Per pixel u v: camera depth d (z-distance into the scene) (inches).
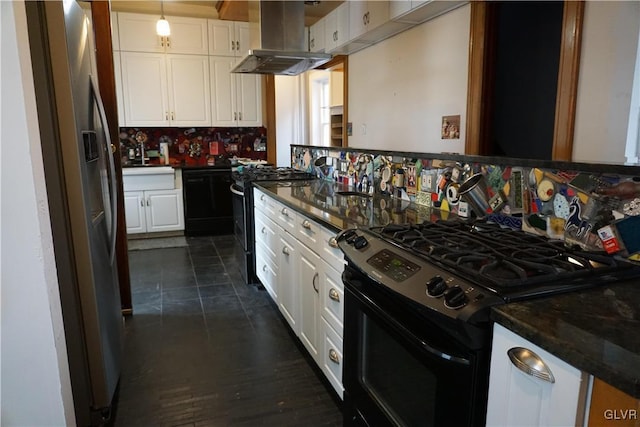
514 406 34.4
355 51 175.0
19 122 48.3
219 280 143.0
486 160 65.9
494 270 42.3
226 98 211.0
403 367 49.2
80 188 61.5
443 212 78.8
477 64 112.9
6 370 52.4
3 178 48.8
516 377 34.0
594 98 85.8
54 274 55.3
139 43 193.2
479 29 111.3
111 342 72.7
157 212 198.7
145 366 90.0
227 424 71.9
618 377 25.7
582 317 33.5
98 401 67.6
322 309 77.9
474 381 38.0
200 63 203.8
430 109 133.5
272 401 78.3
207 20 201.3
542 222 56.1
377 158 102.7
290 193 107.0
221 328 107.7
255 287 136.6
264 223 121.3
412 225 63.0
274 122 223.6
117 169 107.8
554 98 137.8
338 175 126.2
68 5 60.7
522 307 35.4
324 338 78.0
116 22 188.7
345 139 188.5
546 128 140.9
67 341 64.3
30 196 49.9
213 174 203.0
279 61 123.1
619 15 80.0
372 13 140.4
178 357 93.7
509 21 133.4
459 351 39.3
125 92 194.7
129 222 194.9
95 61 101.2
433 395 43.5
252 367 89.8
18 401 53.4
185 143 220.2
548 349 30.3
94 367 66.5
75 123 60.1
